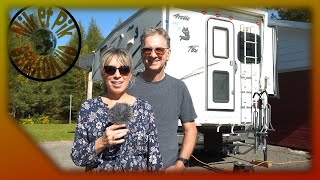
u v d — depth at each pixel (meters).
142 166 2.11
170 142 2.53
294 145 9.91
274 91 7.29
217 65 6.54
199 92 6.35
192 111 2.66
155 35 2.58
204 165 6.94
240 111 6.75
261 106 6.79
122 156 2.09
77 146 2.06
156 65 2.56
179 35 6.19
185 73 6.21
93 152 2.01
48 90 25.89
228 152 7.39
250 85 6.92
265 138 6.75
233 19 6.75
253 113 6.86
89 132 2.08
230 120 6.62
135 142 2.11
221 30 6.62
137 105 2.20
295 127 9.95
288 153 8.96
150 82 2.61
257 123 6.78
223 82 6.59
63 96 26.05
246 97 6.85
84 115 2.12
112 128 2.03
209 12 6.50
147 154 2.18
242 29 6.86
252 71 6.96
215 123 6.45
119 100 2.20
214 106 6.46
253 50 6.98
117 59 2.17
